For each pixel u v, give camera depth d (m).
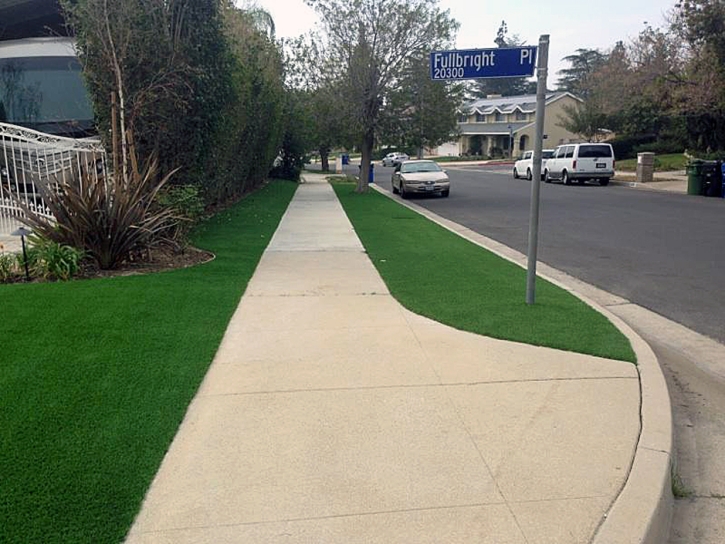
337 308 6.81
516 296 7.39
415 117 23.89
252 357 5.25
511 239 13.08
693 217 16.50
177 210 9.86
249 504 3.18
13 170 11.31
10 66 12.64
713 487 3.76
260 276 8.45
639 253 11.18
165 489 3.29
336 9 22.94
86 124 12.58
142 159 11.29
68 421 3.98
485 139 75.69
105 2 10.09
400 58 23.25
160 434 3.86
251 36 19.36
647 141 48.09
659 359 5.82
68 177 8.72
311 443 3.81
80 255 8.02
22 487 3.26
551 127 66.81
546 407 4.36
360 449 3.75
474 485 3.38
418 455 3.69
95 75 10.73
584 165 30.36
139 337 5.58
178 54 11.27
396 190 26.17
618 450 3.77
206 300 6.91
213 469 3.50
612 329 6.08
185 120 11.70
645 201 21.45
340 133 24.38
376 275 8.60
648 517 3.10
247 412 4.22
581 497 3.28
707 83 25.56
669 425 4.10
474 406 4.36
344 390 4.61
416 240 12.13
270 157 27.59
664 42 32.50
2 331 5.61
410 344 5.63
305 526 3.02
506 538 2.95
